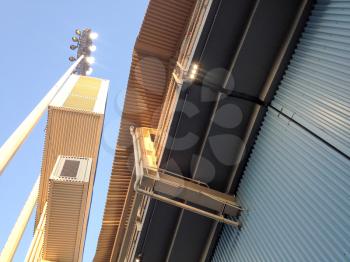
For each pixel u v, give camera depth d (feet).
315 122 20.38
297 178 21.02
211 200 27.61
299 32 24.41
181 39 35.47
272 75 25.99
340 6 20.51
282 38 25.32
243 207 27.07
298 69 23.75
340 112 18.37
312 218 18.62
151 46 36.37
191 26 30.09
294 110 22.95
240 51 25.48
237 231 27.17
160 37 35.70
